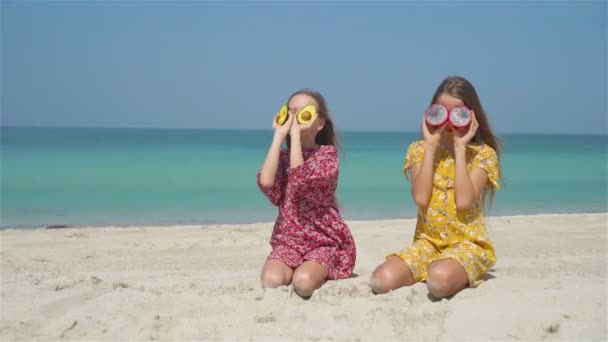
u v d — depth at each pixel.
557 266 5.59
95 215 11.20
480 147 4.39
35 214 11.20
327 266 4.27
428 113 4.20
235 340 3.30
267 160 4.38
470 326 3.32
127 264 6.25
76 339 3.36
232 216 11.34
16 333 3.47
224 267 6.08
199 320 3.54
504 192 15.84
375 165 25.17
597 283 4.23
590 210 12.63
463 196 4.11
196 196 14.24
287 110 4.43
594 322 3.32
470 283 4.04
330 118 4.77
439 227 4.34
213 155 31.08
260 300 3.91
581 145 57.66
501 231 8.50
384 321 3.44
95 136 66.94
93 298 4.06
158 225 10.16
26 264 6.11
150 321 3.54
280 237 4.53
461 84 4.32
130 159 26.86
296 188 4.34
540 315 3.40
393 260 4.18
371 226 9.01
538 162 29.39
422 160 4.35
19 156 27.58
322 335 3.31
